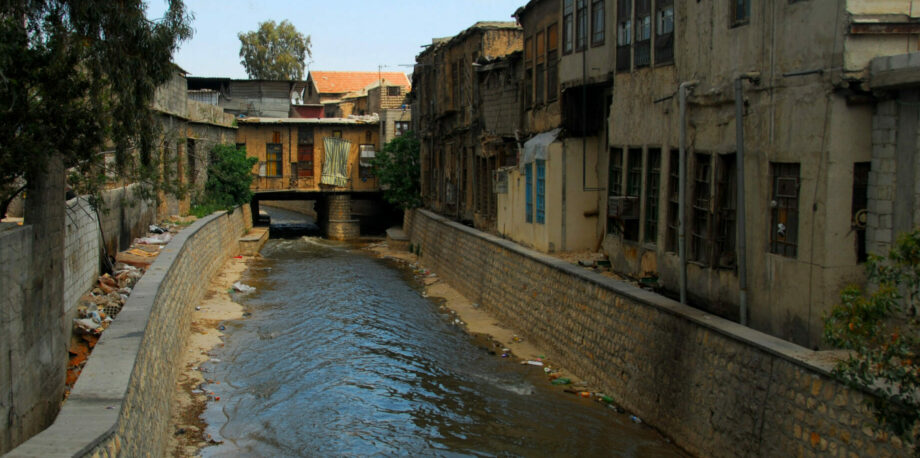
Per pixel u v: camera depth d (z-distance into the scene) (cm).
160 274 1475
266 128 4041
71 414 752
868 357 675
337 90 6419
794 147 1016
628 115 1574
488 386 1467
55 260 955
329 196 4103
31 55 886
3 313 740
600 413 1297
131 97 988
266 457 1138
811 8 981
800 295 1002
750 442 966
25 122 889
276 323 1984
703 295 1247
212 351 1689
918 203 878
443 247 2836
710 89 1221
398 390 1451
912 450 720
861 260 959
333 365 1611
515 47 2734
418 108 3903
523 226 2075
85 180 1118
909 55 863
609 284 1416
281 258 3269
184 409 1309
